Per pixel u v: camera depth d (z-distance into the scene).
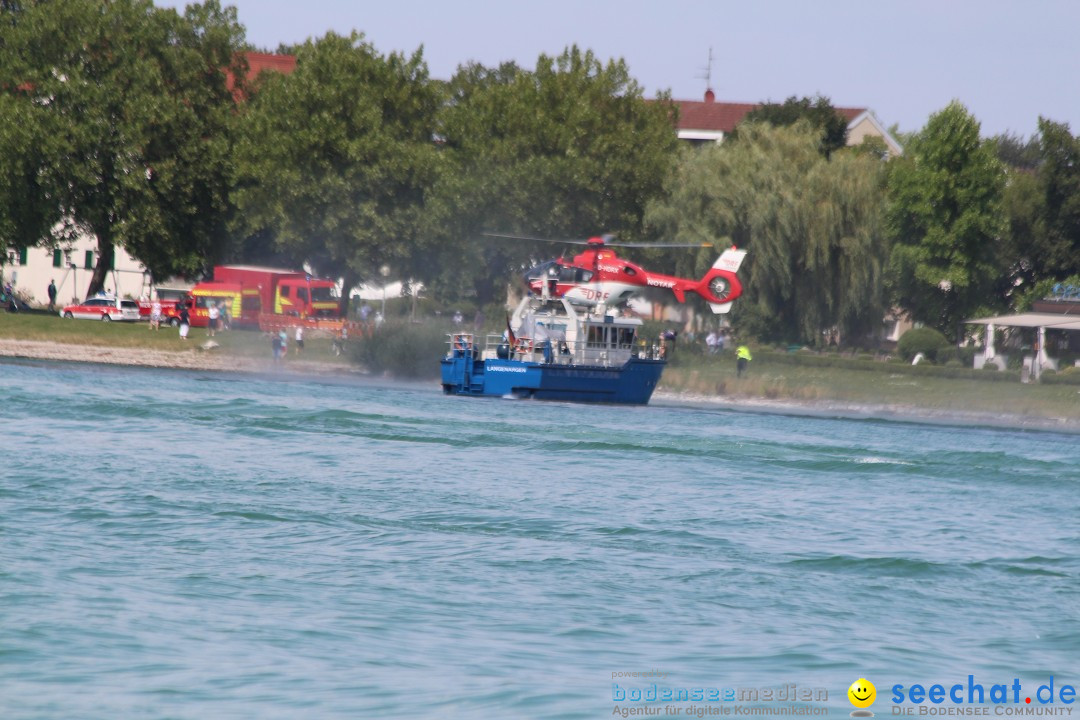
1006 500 110.88
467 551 77.56
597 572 72.81
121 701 47.78
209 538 78.88
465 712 47.00
